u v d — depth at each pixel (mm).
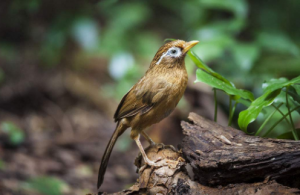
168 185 6020
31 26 17234
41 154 12141
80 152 12680
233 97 7035
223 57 13328
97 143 13383
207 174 5750
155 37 16047
